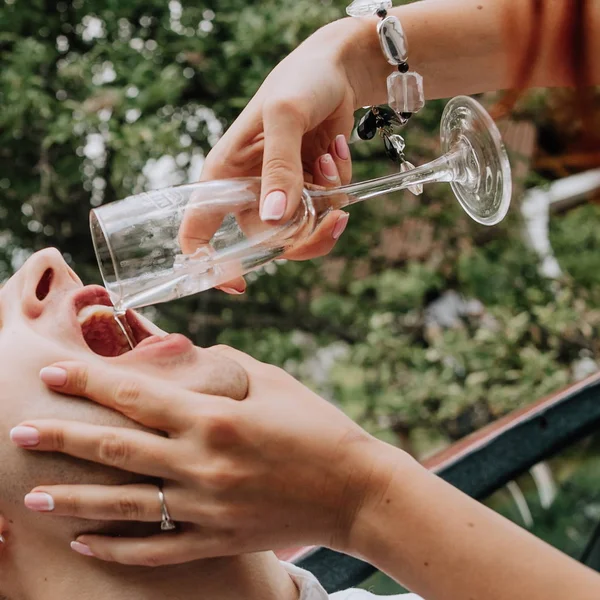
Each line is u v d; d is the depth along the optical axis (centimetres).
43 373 109
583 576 96
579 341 375
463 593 98
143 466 104
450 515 100
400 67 140
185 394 105
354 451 103
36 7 397
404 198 406
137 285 122
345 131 142
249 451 102
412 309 416
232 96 404
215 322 427
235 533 105
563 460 178
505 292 385
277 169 118
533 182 334
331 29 143
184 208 122
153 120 376
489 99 206
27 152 405
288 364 418
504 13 120
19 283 125
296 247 130
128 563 109
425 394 380
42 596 117
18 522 115
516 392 365
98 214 121
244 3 400
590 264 331
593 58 98
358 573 165
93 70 397
